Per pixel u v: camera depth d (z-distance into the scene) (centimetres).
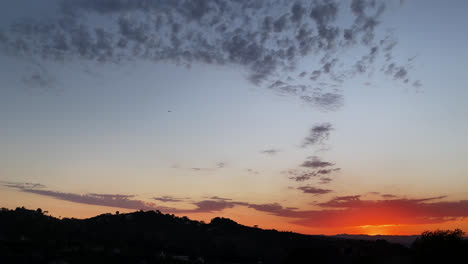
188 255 6241
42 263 3822
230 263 6031
